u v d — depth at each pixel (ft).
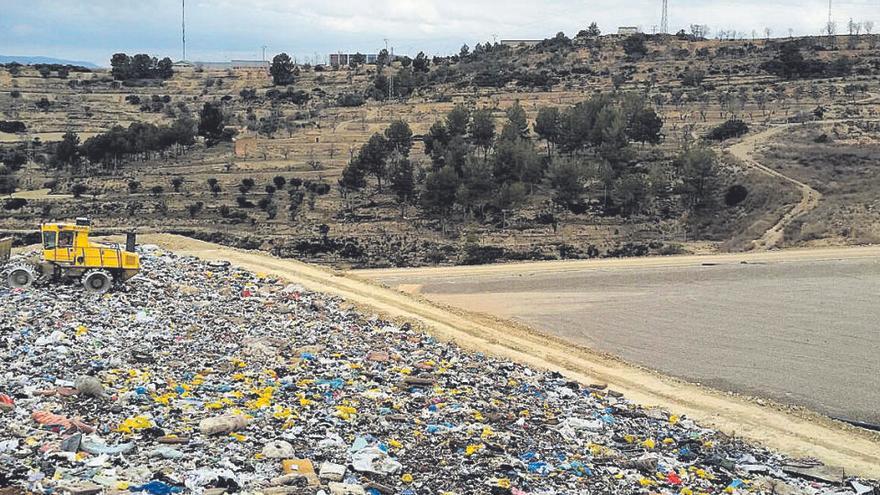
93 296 132.05
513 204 319.68
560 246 295.48
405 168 327.88
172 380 91.04
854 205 306.96
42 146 401.08
